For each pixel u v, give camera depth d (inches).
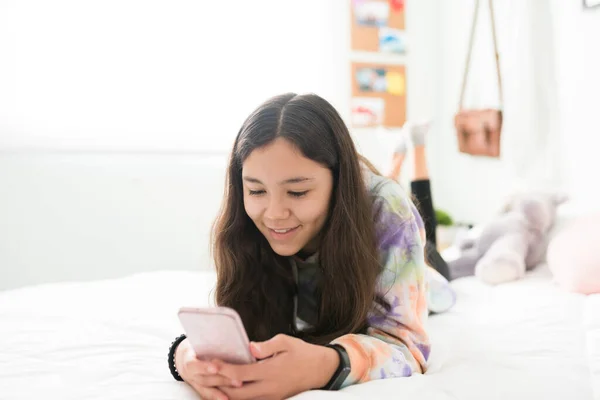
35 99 76.3
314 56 93.0
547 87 74.8
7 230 73.4
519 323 45.2
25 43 75.3
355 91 96.6
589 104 69.5
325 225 34.0
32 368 34.6
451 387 32.1
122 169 79.1
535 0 75.3
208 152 87.6
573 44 71.4
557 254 56.5
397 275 34.0
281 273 37.9
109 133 81.0
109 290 54.1
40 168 74.5
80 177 76.7
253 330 36.9
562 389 32.1
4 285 73.5
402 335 33.3
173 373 31.3
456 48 96.7
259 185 30.7
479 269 61.4
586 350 38.6
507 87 80.3
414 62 101.4
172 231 82.4
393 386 29.1
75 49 78.1
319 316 35.9
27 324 43.5
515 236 63.6
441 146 101.1
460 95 89.1
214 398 27.8
